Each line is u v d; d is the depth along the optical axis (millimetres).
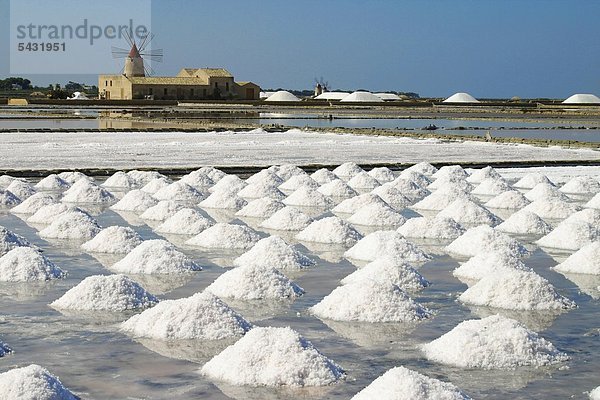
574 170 23594
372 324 8320
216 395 6418
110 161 24219
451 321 8438
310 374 6680
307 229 13117
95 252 11812
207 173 20344
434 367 7078
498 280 9242
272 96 109125
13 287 9742
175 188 17625
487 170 21031
